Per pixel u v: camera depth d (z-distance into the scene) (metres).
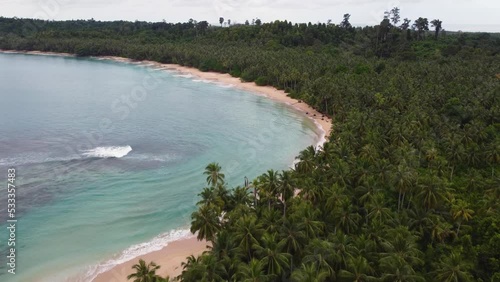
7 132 122.94
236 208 60.69
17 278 57.94
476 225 61.84
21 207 77.69
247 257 51.97
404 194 67.44
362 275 45.34
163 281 45.47
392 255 48.12
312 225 55.00
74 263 61.69
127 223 73.50
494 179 69.44
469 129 95.06
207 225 56.22
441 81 150.25
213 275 45.34
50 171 94.38
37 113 147.50
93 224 72.81
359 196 66.38
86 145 113.69
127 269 60.31
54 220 73.69
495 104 118.25
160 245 66.88
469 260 54.25
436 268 50.97
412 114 106.75
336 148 83.69
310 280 42.81
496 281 49.34
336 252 48.75
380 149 88.81
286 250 52.50
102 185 88.25
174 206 80.06
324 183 67.31
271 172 68.38
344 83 148.12
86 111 153.00
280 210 66.81
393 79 151.62
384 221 58.56
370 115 108.25
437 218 59.34
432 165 82.88
